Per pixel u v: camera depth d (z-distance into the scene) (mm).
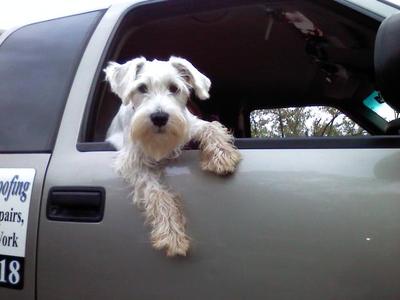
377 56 748
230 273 820
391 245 729
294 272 776
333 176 797
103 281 933
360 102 1696
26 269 1022
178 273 864
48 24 1368
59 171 1039
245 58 1792
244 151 890
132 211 936
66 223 988
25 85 1259
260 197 829
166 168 954
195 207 876
